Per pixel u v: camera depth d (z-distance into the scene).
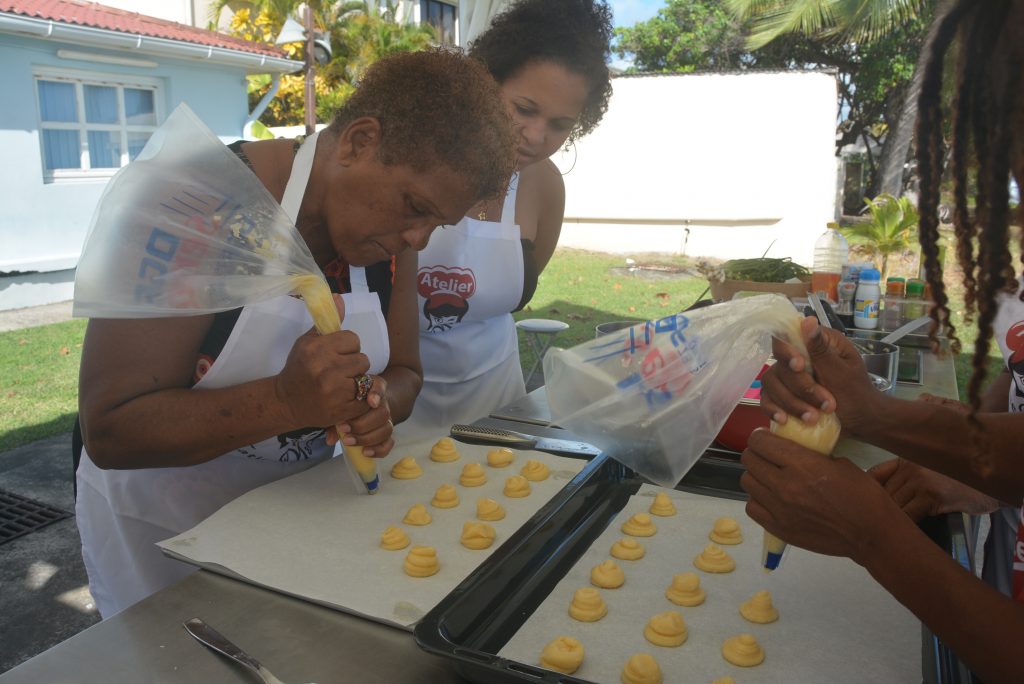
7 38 7.66
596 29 2.03
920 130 1.07
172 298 1.29
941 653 1.02
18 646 2.89
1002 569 1.64
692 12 22.52
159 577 1.68
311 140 1.46
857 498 0.92
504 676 0.94
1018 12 0.86
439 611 1.08
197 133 1.31
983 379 0.95
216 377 1.48
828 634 1.17
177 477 1.65
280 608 1.15
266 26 18.28
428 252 2.20
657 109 12.85
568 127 2.11
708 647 1.14
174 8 13.98
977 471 1.20
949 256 4.02
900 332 2.63
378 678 0.99
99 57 8.39
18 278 8.23
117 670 0.99
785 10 14.73
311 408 1.33
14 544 3.61
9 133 7.88
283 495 1.54
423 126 1.28
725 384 1.19
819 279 3.15
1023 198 0.88
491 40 2.04
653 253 13.38
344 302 1.61
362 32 19.12
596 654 1.13
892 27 14.81
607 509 1.58
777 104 12.37
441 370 2.38
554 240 2.69
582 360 1.29
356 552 1.32
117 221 1.28
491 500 1.50
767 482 0.98
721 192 12.87
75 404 5.46
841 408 1.21
